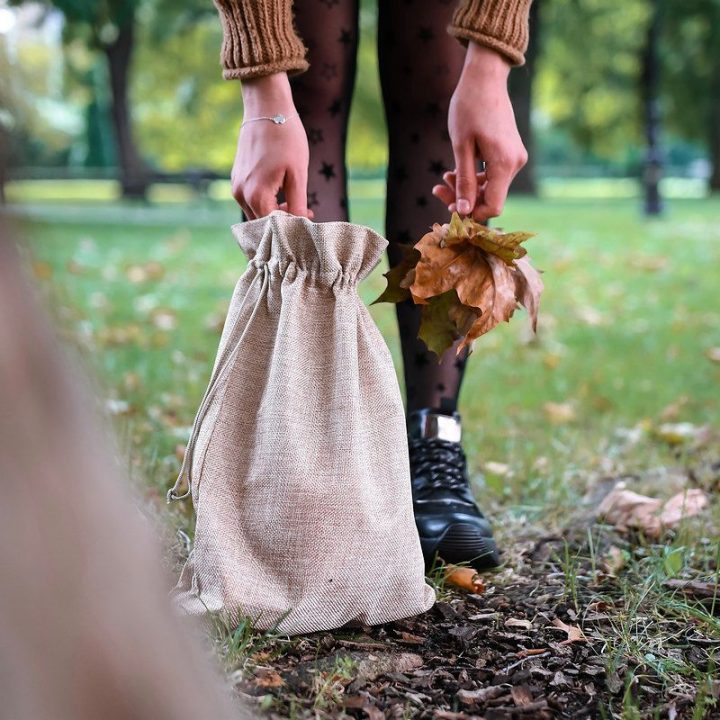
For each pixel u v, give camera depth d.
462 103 1.93
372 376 1.77
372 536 1.70
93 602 0.57
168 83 23.58
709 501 2.65
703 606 1.90
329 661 1.59
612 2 22.64
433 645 1.72
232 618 1.63
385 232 2.28
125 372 4.17
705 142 27.02
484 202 1.96
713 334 5.80
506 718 1.47
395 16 2.18
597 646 1.74
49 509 0.57
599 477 2.84
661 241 11.29
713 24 21.97
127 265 8.84
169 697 0.59
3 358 0.56
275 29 1.84
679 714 1.51
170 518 2.17
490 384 4.37
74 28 11.69
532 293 1.86
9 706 0.56
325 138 2.14
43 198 21.97
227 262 9.38
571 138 27.80
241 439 1.72
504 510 2.53
